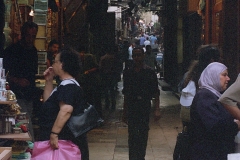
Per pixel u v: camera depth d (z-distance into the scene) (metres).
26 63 7.43
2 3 6.93
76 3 15.85
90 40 20.19
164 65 26.27
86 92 12.99
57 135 5.21
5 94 5.07
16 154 5.40
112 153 9.55
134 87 7.76
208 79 5.07
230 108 4.69
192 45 18.36
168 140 10.99
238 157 4.57
